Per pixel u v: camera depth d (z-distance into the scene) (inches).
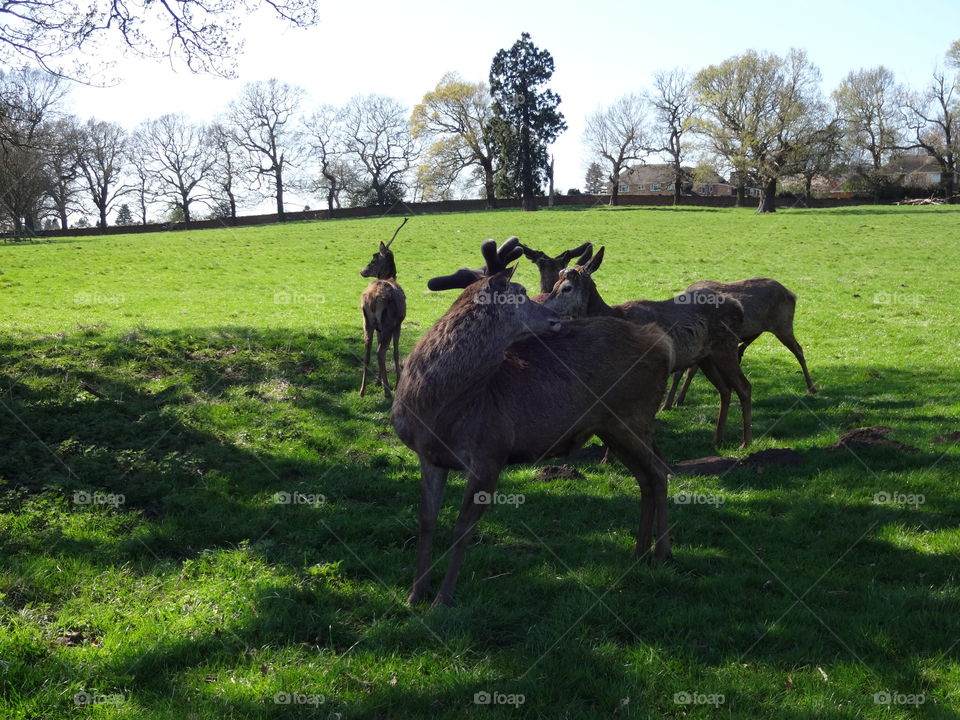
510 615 200.8
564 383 223.0
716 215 2250.2
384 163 3006.9
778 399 454.0
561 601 207.5
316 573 222.7
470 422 207.6
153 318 746.8
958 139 2918.3
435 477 213.0
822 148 2383.1
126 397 378.9
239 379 442.0
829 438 361.4
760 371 543.8
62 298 903.1
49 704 160.1
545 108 2758.4
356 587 217.6
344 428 373.1
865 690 171.2
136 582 213.6
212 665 178.2
